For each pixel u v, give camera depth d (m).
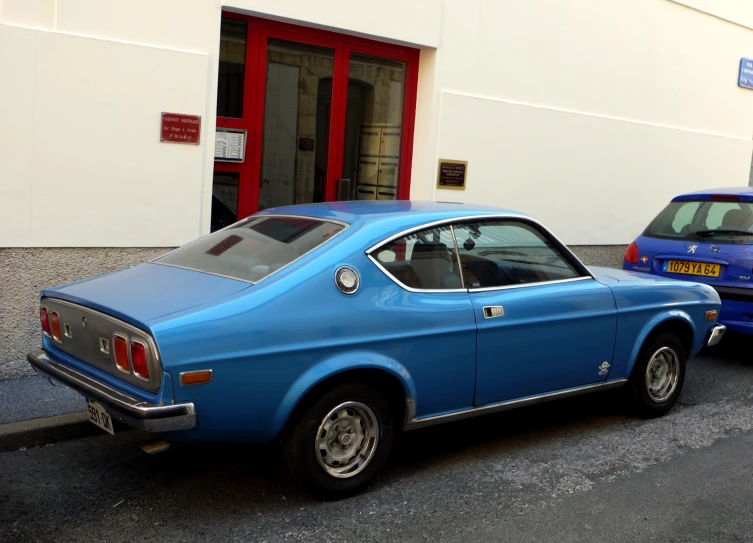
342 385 4.09
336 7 7.73
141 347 3.60
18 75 5.95
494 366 4.67
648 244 7.90
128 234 6.58
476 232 4.80
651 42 10.75
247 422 3.80
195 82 6.79
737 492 4.49
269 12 7.30
